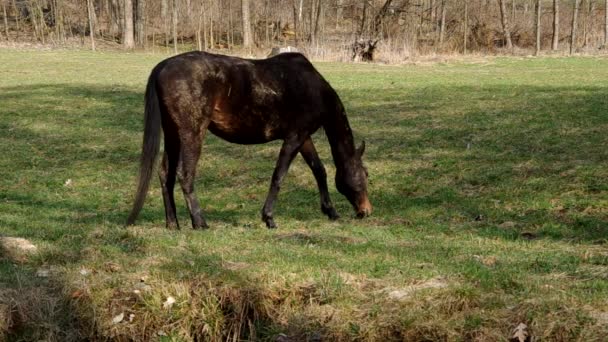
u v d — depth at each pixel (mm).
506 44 46531
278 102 8484
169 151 8469
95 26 53188
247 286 6441
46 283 6547
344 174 9250
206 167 13844
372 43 37750
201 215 8680
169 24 54312
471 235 8734
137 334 6273
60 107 21047
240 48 48000
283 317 6266
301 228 9250
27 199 11859
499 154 13570
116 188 12695
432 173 12523
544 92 21625
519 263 6996
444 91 23094
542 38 48875
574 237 8695
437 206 10617
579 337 5438
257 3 54188
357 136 16281
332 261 6973
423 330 5797
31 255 7199
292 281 6473
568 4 57406
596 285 6137
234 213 10703
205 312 6367
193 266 6762
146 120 8219
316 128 8828
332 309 6113
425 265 6902
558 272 6656
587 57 38969
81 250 7320
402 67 33812
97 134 17391
